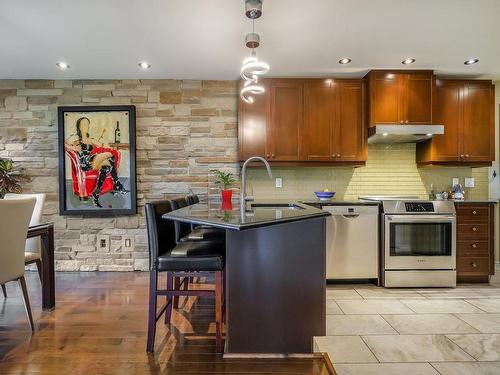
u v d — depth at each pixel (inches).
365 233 122.4
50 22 94.1
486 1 83.3
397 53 116.0
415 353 72.8
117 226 146.4
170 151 146.6
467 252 124.0
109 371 65.4
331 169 151.8
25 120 145.3
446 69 131.6
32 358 70.2
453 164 138.8
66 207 144.0
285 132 138.6
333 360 69.9
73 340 78.2
